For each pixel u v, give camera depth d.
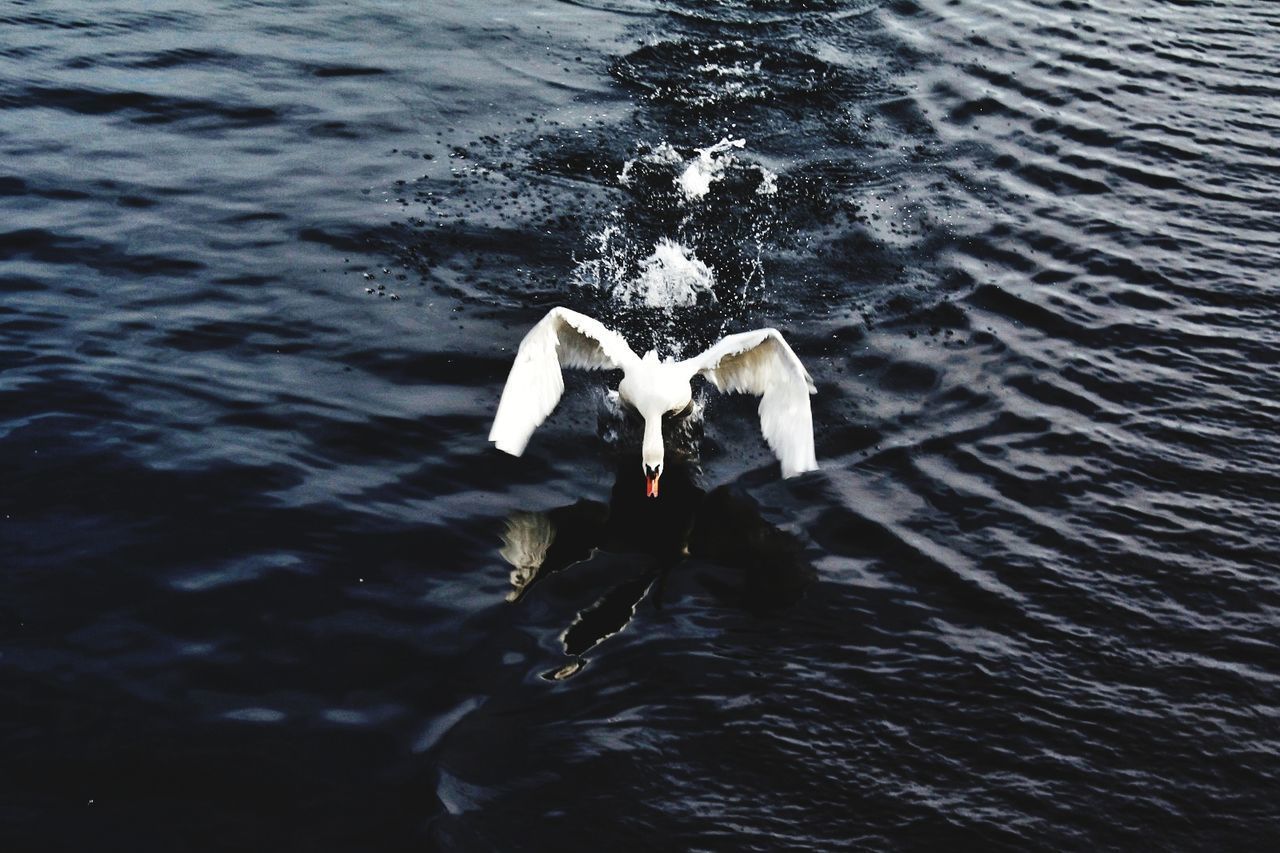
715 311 11.14
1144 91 14.51
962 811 8.14
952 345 10.99
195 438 9.67
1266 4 17.02
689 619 8.91
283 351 10.40
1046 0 16.66
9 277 10.74
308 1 15.16
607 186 12.38
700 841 7.93
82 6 14.59
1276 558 9.50
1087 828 8.11
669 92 13.85
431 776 8.03
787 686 8.61
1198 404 10.62
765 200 12.37
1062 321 11.30
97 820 7.77
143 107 12.93
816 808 8.10
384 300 10.92
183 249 11.22
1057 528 9.59
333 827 7.81
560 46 14.54
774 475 9.88
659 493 9.70
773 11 15.62
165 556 8.94
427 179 12.26
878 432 10.20
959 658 8.80
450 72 13.89
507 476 9.71
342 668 8.48
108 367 10.09
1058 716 8.57
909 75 14.55
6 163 11.96
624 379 9.95
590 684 8.53
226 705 8.26
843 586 9.16
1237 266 12.01
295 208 11.78
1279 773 8.38
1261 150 13.59
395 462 9.69
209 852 7.70
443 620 8.77
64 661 8.38
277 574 8.91
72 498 9.20
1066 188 12.90
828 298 11.36
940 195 12.64
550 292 11.16
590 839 7.89
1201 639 9.00
